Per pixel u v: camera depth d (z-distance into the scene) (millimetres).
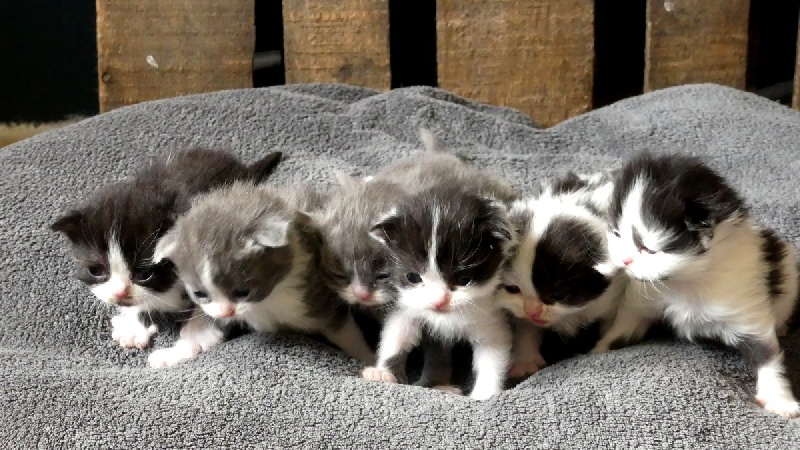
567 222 836
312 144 1036
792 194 983
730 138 1054
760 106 1097
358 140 1046
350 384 815
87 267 862
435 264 812
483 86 1181
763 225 908
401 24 1229
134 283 853
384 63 1173
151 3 1158
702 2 1154
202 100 1055
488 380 847
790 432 789
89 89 1300
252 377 817
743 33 1160
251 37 1171
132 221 853
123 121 1025
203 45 1169
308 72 1180
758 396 821
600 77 1242
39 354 867
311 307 863
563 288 828
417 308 826
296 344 849
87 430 790
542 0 1158
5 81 1282
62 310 902
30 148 996
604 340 863
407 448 780
